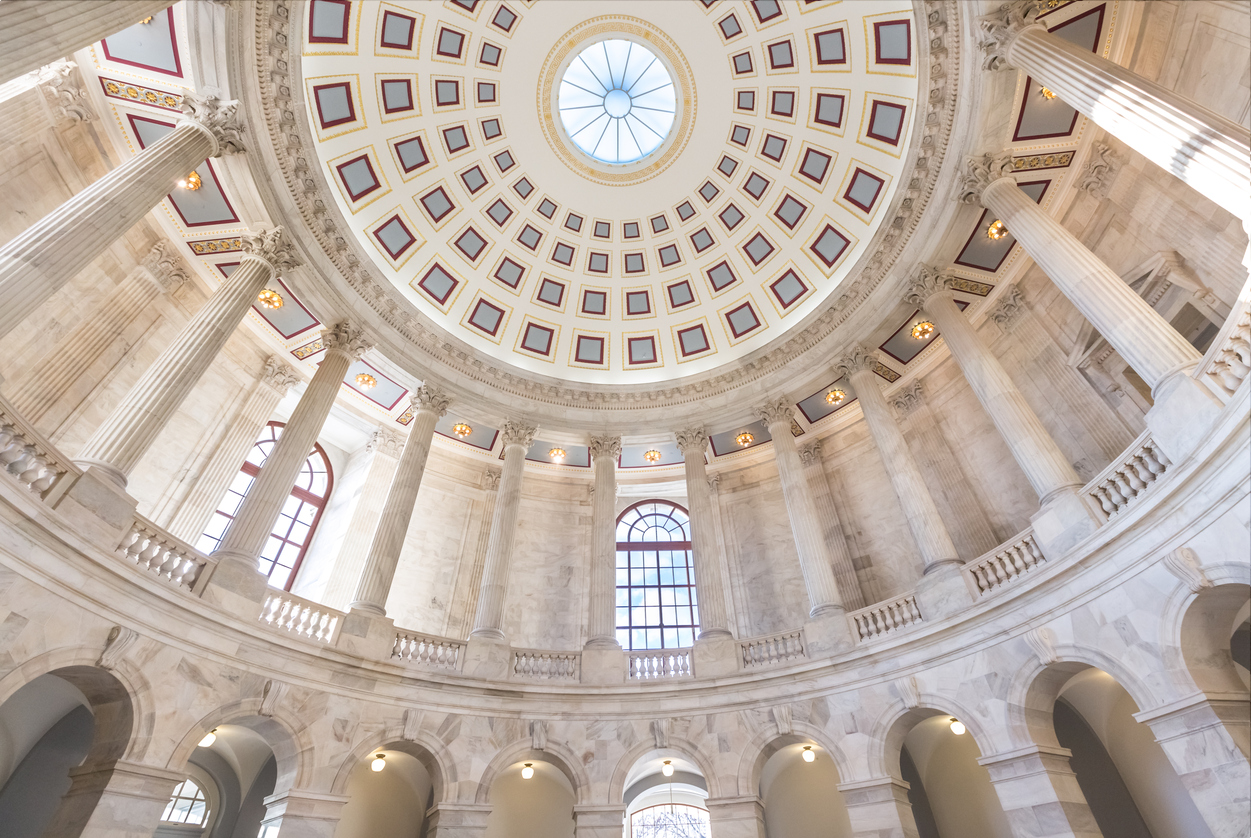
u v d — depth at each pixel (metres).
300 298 17.81
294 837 11.46
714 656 15.85
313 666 13.16
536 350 24.08
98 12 9.35
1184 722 9.12
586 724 14.82
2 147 12.75
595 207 24.00
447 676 14.59
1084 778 13.77
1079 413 15.31
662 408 21.80
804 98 20.02
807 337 20.03
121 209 11.67
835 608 15.46
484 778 13.70
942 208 16.19
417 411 19.91
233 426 17.86
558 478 24.00
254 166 15.33
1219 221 12.53
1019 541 12.79
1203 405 9.33
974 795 14.79
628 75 22.12
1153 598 9.91
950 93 14.77
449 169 21.44
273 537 20.06
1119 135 10.45
